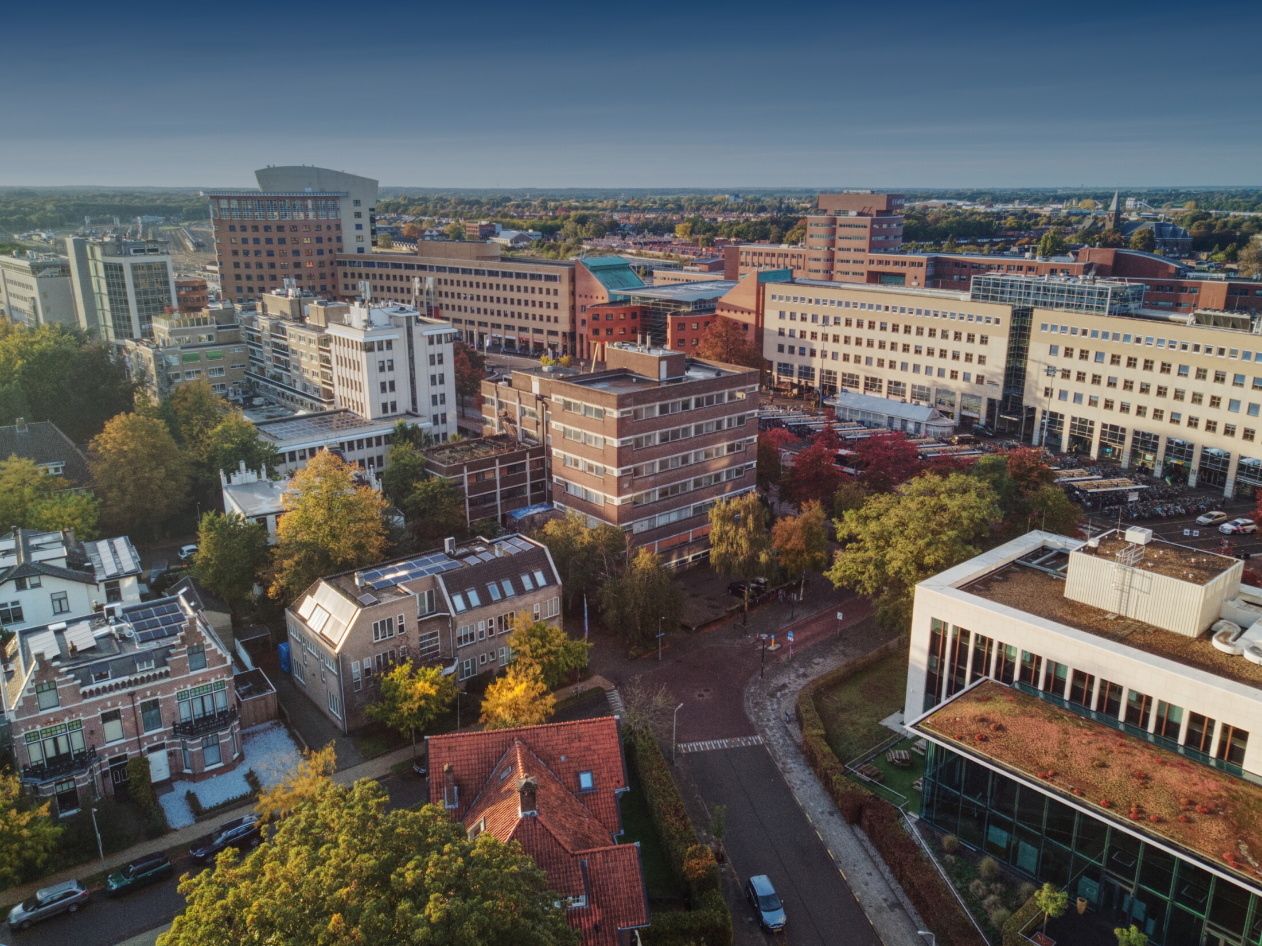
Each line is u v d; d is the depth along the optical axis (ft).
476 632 287.48
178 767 244.63
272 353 643.86
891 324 647.97
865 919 199.41
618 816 199.41
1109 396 537.65
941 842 218.18
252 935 128.47
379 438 496.64
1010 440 591.37
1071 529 375.25
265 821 220.43
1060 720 212.02
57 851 214.48
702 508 392.68
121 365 603.26
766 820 231.09
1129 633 220.64
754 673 303.07
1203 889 174.60
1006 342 584.40
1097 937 185.88
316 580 298.15
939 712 218.79
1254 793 183.62
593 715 277.85
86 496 381.40
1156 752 198.08
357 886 135.03
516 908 134.00
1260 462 467.93
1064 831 195.11
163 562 393.50
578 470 378.53
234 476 402.72
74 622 254.06
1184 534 430.61
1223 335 475.31
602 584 325.62
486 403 459.73
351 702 265.13
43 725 222.48
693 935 183.93
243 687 275.59
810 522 344.69
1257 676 199.00
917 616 249.75
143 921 197.57
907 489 319.06
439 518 378.32
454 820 192.34
